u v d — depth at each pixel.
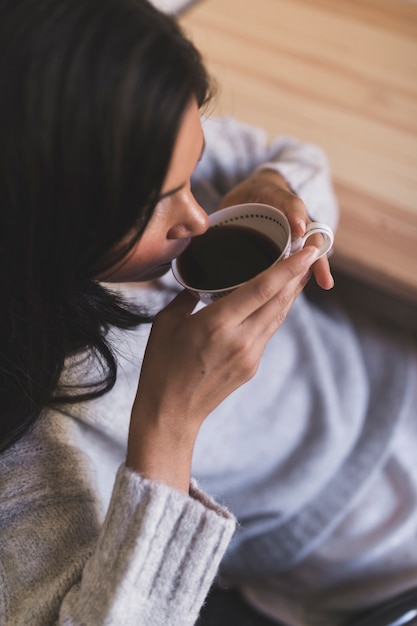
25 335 0.56
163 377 0.57
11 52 0.41
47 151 0.43
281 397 0.95
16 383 0.60
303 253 0.52
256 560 0.97
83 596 0.57
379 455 0.96
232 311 0.53
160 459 0.58
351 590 0.94
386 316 1.04
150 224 0.52
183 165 0.48
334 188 0.93
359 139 0.98
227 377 0.56
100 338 0.61
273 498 0.92
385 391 1.02
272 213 0.59
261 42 1.12
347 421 0.96
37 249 0.49
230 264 0.59
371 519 0.94
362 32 1.12
